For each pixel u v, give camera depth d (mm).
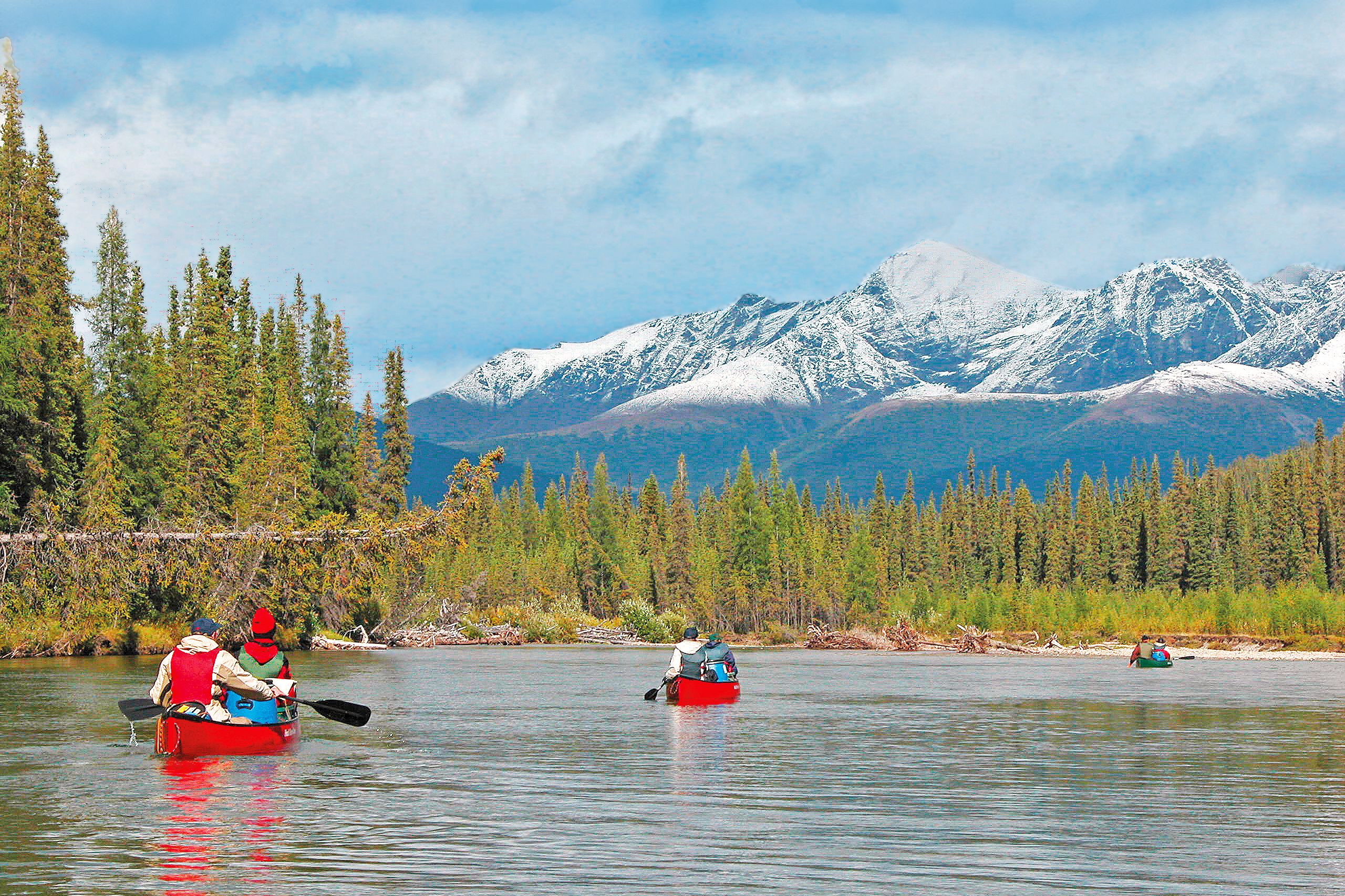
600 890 17531
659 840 20953
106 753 31516
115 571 62188
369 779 27531
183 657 30812
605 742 35531
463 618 138875
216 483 105062
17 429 76125
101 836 21062
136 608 86438
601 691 57375
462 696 54281
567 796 25438
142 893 17250
